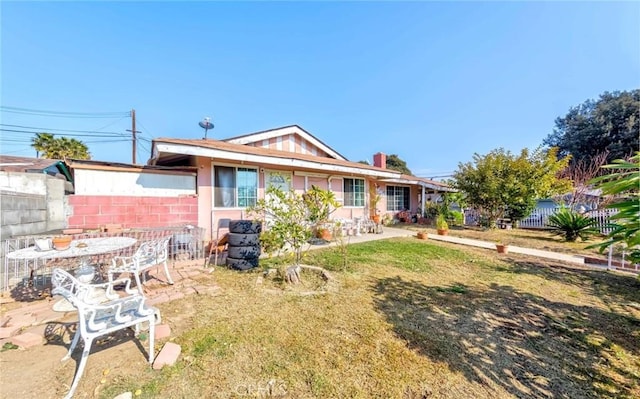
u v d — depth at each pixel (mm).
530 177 11000
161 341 2656
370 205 12555
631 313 3479
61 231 5270
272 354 2484
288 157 7918
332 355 2482
